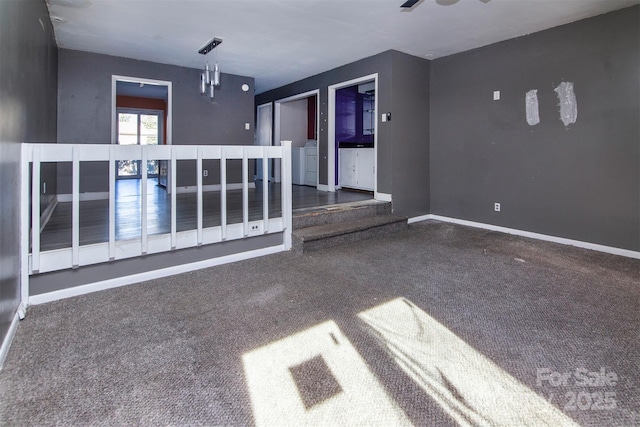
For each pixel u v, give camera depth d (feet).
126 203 16.17
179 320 7.39
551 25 13.10
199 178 10.25
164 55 17.08
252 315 7.63
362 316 7.61
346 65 18.63
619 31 11.68
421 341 6.59
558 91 13.29
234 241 11.38
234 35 14.16
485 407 4.86
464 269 10.65
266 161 11.81
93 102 16.93
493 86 15.28
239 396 5.09
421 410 4.81
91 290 8.81
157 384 5.33
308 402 4.97
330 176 20.59
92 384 5.32
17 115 7.37
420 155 17.62
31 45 9.08
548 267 10.79
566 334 6.81
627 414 4.70
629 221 11.84
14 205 7.10
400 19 12.53
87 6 11.53
